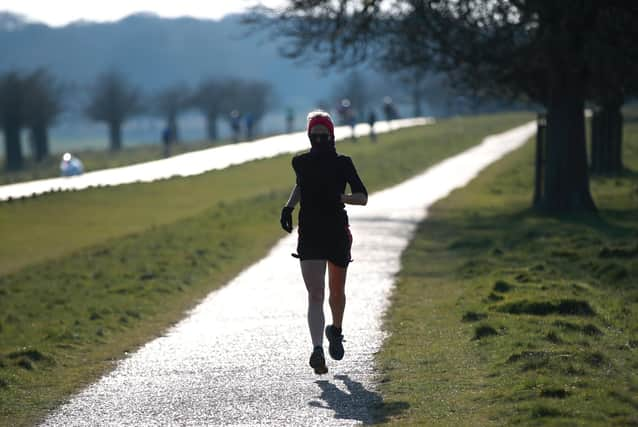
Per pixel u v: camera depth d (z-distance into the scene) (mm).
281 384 20797
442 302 31562
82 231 72562
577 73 61219
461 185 93500
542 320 26047
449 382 19906
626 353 21922
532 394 17859
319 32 65625
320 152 20453
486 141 162500
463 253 45375
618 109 93188
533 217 61219
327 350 24703
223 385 21016
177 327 29922
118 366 24203
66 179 122250
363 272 39906
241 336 27406
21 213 83688
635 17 55750
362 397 19188
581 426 15594
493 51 60562
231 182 113625
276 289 36938
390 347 24328
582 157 62688
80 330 30234
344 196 20312
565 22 55750
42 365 24844
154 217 81062
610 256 38906
